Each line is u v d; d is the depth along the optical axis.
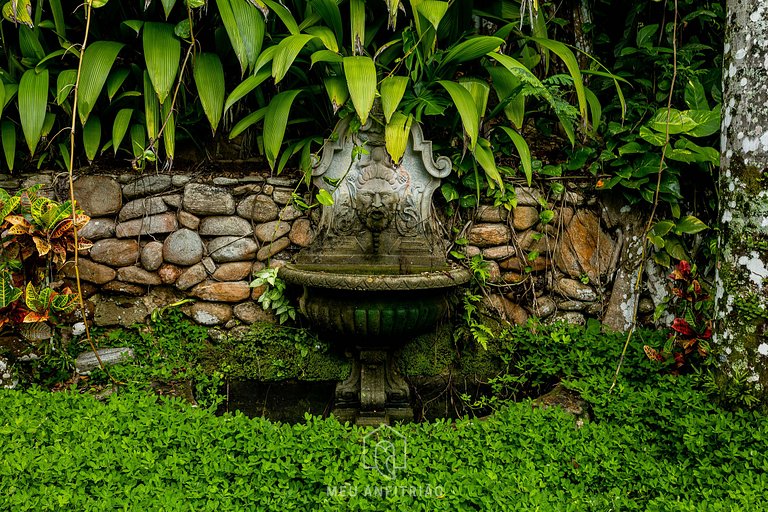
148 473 2.12
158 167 3.26
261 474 2.12
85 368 3.03
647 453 2.40
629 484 2.23
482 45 2.95
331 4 2.96
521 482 2.14
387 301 2.80
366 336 2.91
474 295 3.32
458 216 3.34
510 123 3.55
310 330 3.22
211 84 3.01
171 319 3.21
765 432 2.31
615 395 2.71
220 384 3.14
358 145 3.12
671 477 2.22
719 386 2.62
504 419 2.54
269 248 3.24
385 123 3.04
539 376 3.18
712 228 3.31
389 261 3.17
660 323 3.40
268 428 2.37
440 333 3.29
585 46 3.77
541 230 3.38
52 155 3.23
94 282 3.18
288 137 3.38
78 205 3.14
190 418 2.44
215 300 3.23
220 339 3.22
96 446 2.19
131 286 3.21
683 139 3.11
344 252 3.18
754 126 2.52
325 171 3.12
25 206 2.93
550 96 2.90
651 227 3.30
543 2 3.71
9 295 2.65
